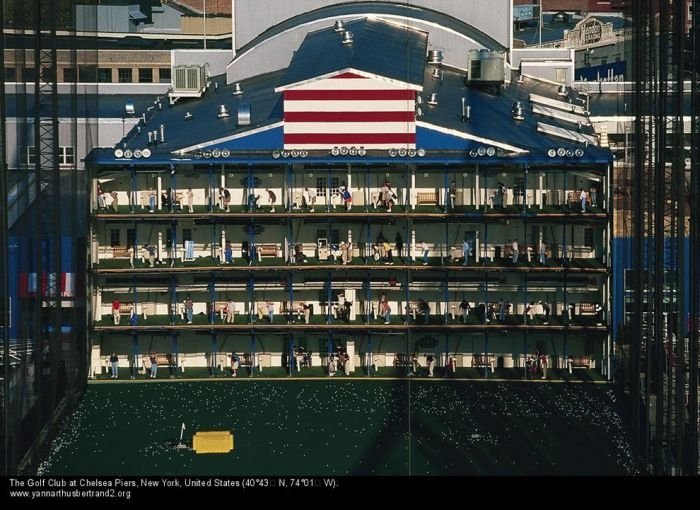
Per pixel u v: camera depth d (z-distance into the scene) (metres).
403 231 158.75
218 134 158.75
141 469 135.75
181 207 158.38
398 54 167.62
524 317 157.75
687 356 148.00
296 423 146.12
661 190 139.25
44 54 164.25
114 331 157.25
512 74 188.88
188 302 157.88
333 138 157.25
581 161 156.00
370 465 136.62
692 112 129.50
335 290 158.88
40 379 143.62
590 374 157.50
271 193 158.75
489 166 157.75
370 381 156.12
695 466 127.50
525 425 146.00
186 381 156.50
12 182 162.12
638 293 147.25
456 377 157.25
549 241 158.88
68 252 157.62
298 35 182.12
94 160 156.12
